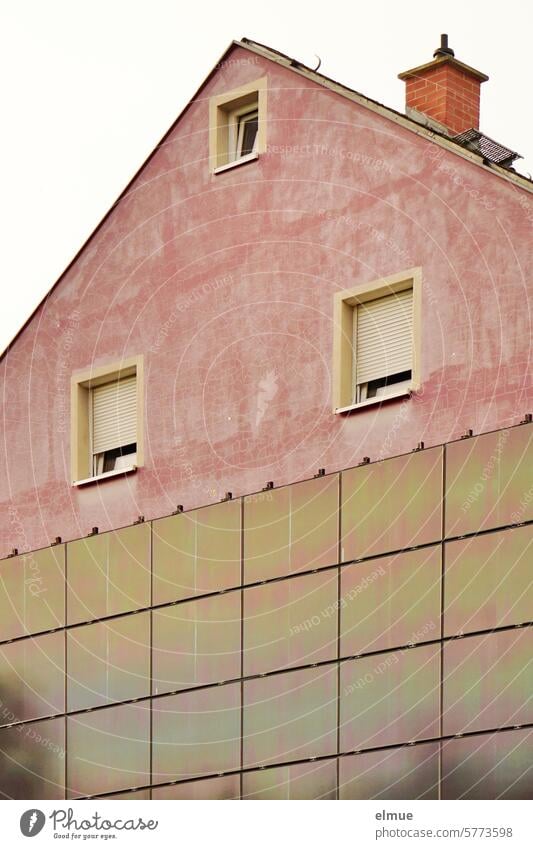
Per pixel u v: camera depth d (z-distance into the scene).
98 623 41.28
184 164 42.19
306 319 39.88
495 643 36.44
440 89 42.50
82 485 42.22
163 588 40.56
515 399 37.09
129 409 42.19
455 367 37.84
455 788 36.28
